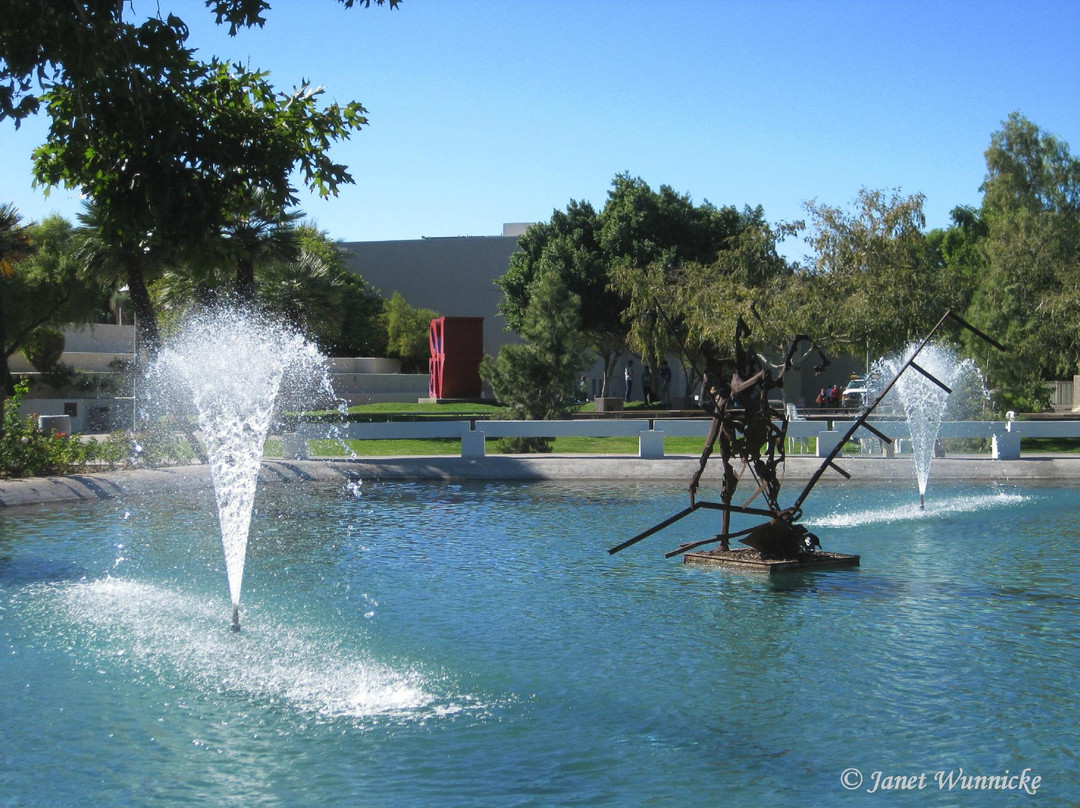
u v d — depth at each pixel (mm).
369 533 15211
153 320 30781
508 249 77500
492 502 18781
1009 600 10734
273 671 8367
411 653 8844
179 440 24438
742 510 12664
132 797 5984
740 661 8555
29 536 14938
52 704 7609
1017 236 38062
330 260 67812
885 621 9867
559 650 8906
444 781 6191
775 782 6148
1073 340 34125
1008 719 7172
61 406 38469
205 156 11656
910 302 32625
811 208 34219
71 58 10273
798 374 57562
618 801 5887
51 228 47688
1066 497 19516
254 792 6051
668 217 56562
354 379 59281
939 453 25094
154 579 11875
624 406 51594
